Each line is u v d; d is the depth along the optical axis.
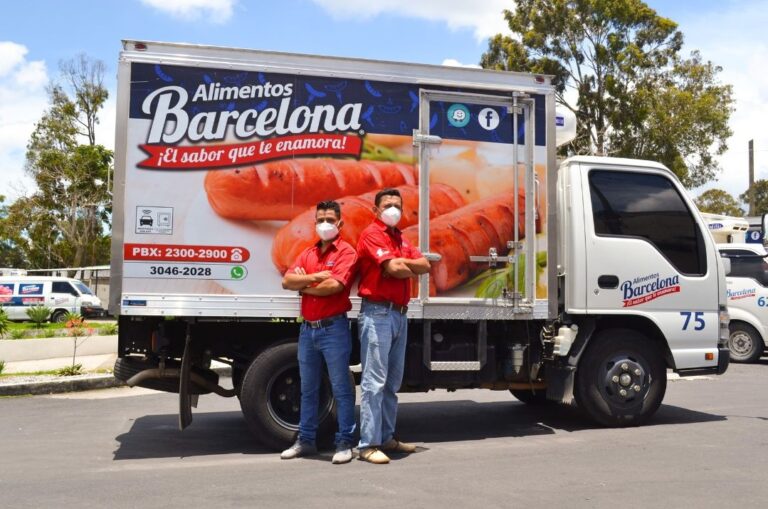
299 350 5.95
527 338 7.02
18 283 29.30
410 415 8.15
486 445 6.46
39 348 14.28
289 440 6.23
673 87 30.19
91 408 8.83
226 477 5.34
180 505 4.63
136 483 5.20
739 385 10.47
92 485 5.15
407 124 6.56
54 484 5.19
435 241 6.57
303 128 6.34
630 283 7.12
